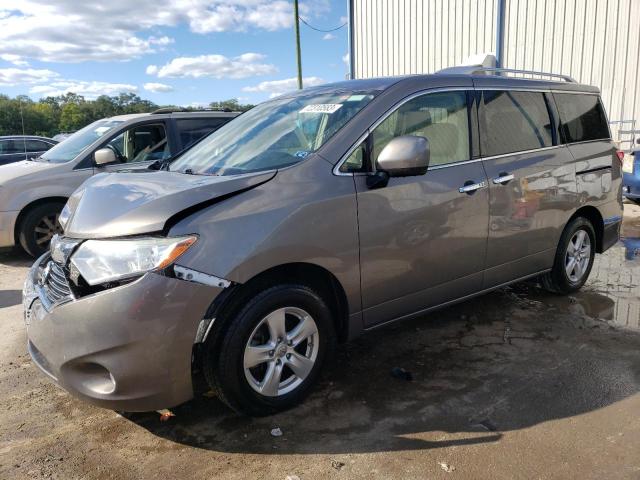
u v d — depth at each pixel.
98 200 2.94
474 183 3.73
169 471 2.63
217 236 2.68
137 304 2.53
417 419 2.99
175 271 2.57
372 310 3.35
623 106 11.61
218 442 2.85
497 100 4.08
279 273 2.98
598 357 3.67
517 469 2.54
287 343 3.01
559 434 2.80
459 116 3.80
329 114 3.46
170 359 2.62
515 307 4.65
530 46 13.20
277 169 3.05
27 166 7.04
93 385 2.68
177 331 2.60
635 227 7.81
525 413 3.01
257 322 2.84
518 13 13.37
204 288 2.63
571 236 4.67
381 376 3.50
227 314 2.76
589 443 2.72
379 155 3.18
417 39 16.14
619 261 6.09
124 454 2.78
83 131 7.61
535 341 3.95
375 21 17.58
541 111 4.42
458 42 14.96
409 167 3.08
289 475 2.56
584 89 4.92
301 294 3.00
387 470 2.57
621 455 2.62
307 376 3.14
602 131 5.04
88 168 6.86
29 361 3.94
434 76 3.76
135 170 3.92
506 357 3.71
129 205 2.77
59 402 3.34
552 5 12.62
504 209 3.94
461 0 14.66
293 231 2.87
